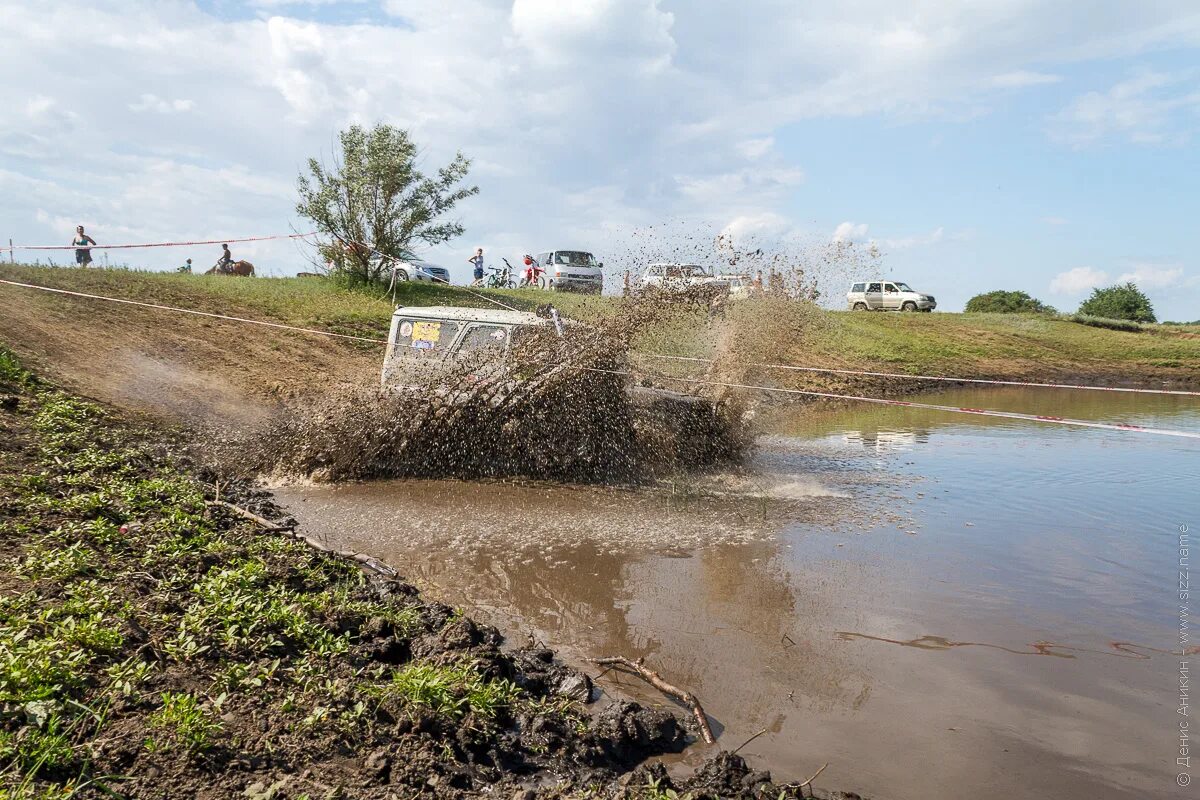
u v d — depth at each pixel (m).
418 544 6.60
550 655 4.54
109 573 4.53
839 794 3.33
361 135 20.59
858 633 5.06
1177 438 13.26
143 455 7.84
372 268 20.95
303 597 4.58
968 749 3.75
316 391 12.43
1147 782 3.49
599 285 27.92
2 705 3.00
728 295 10.88
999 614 5.39
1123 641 4.98
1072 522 7.71
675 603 5.52
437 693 3.66
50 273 15.70
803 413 16.02
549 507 7.86
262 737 3.19
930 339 29.08
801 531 7.30
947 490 9.07
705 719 3.90
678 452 9.65
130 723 3.11
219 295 17.06
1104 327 36.12
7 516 5.21
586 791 3.22
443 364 9.48
